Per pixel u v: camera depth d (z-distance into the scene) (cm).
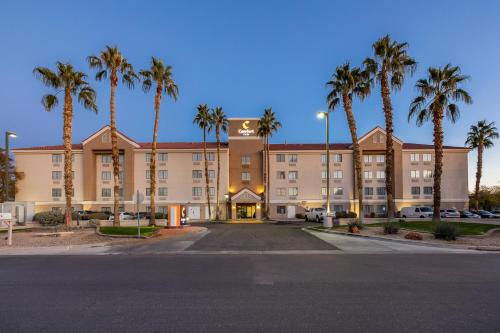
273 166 5256
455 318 579
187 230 2330
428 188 5116
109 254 1430
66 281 882
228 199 5038
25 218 2980
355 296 720
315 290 773
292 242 1762
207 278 909
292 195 5209
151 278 913
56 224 2931
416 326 541
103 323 561
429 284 831
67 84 2589
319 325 545
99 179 5094
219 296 723
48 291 777
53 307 653
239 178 5288
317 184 5206
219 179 4950
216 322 561
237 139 5347
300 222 4172
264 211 5034
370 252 1429
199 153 5125
